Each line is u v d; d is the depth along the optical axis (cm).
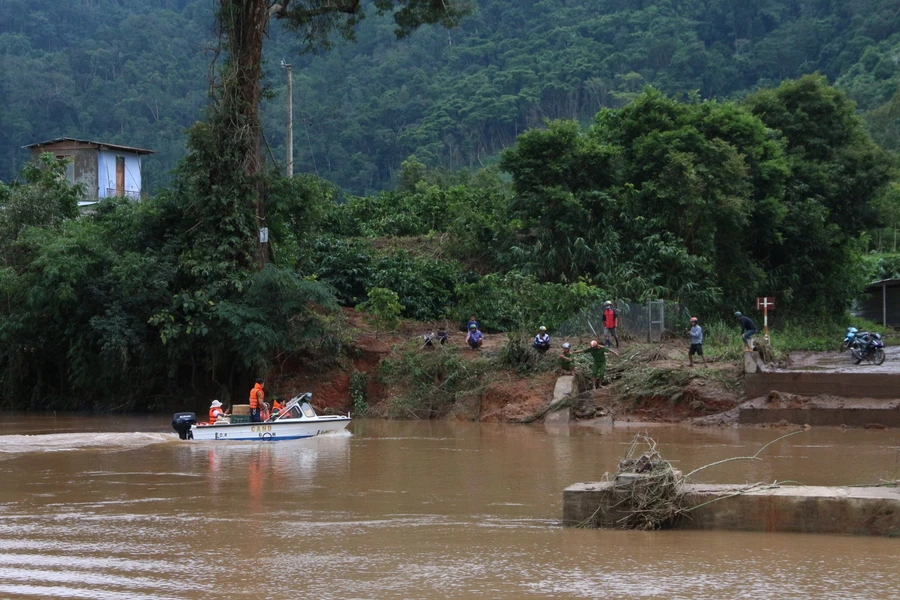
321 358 2817
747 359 2358
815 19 10200
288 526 1152
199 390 2894
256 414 2223
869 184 4356
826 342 3516
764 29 10512
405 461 1730
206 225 2817
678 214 3488
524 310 3095
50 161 3566
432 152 8981
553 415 2388
